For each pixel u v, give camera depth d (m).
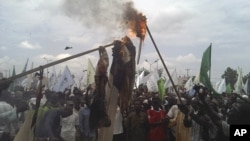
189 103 7.75
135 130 12.13
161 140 11.86
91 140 11.17
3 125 8.01
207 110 5.23
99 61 5.40
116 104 5.61
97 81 5.41
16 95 10.24
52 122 9.73
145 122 12.06
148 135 11.96
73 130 11.15
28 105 10.43
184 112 6.39
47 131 9.59
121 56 5.61
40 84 5.30
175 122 11.62
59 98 11.41
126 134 12.22
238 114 4.78
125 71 5.63
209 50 7.30
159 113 11.93
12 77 4.85
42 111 9.70
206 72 6.75
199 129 10.12
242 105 4.76
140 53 5.89
